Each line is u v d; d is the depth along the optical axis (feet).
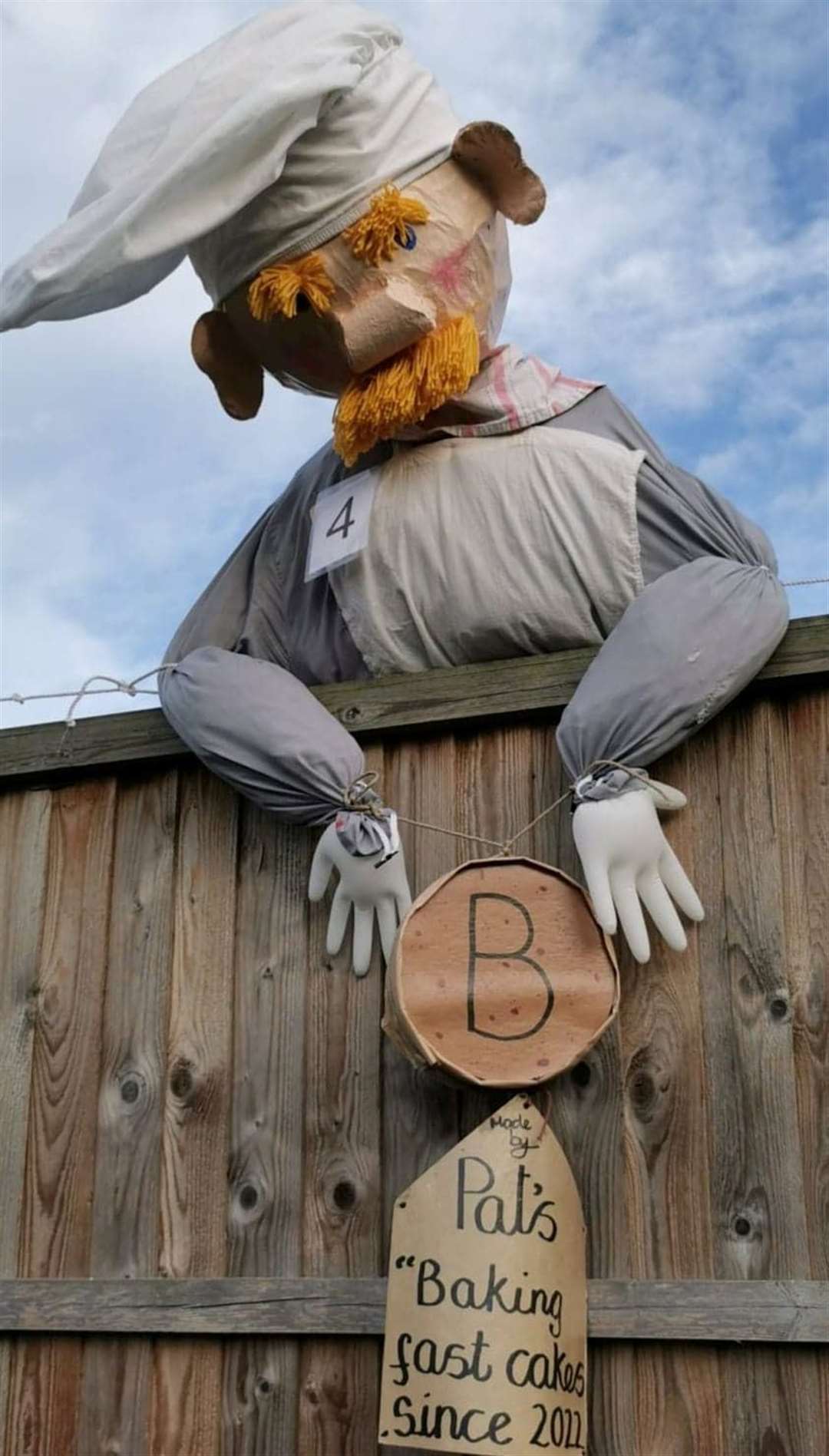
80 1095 9.94
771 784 9.08
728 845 9.05
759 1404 8.21
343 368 9.96
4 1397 9.48
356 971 9.39
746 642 9.05
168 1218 9.50
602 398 10.22
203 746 9.84
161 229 9.43
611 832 8.79
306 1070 9.46
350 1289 8.89
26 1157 9.93
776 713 9.20
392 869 9.34
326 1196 9.20
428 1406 8.21
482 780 9.63
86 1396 9.35
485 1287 8.33
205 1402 9.11
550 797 9.45
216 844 10.12
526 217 9.91
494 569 9.75
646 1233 8.57
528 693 9.56
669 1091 8.75
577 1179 8.71
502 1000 8.76
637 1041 8.86
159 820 10.32
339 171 9.61
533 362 10.32
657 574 9.68
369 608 10.03
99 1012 10.06
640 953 8.73
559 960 8.79
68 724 10.58
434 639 9.96
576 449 9.77
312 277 9.61
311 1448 8.80
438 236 9.66
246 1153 9.45
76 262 9.52
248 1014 9.70
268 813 10.05
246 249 9.79
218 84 9.53
